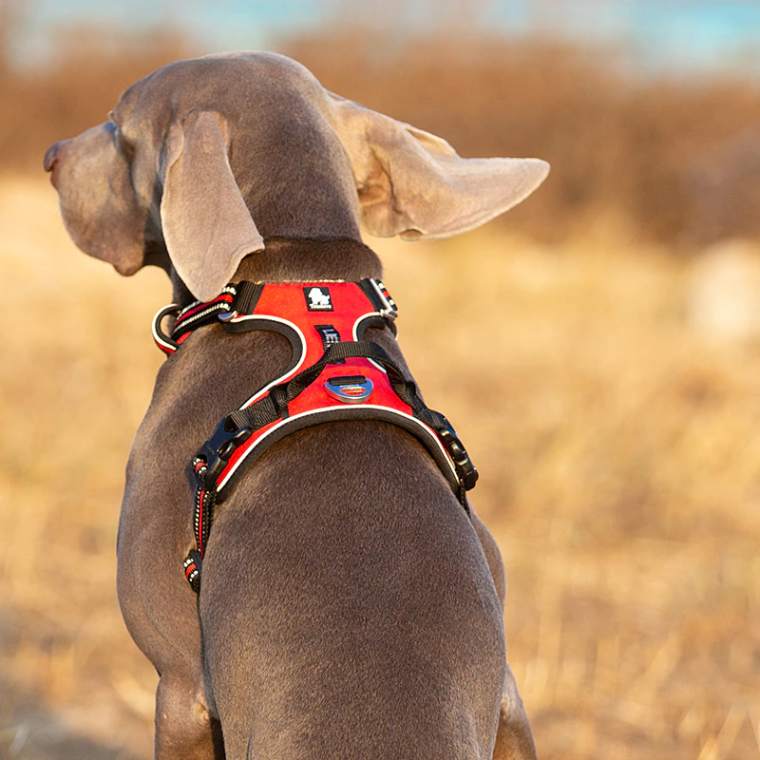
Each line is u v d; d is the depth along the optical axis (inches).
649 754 303.3
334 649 149.6
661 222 939.3
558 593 374.9
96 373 530.6
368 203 205.9
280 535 159.9
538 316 669.9
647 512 430.0
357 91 1138.7
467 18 1170.0
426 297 676.7
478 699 152.9
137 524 178.5
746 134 993.5
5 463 429.4
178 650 176.6
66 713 306.0
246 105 190.9
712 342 630.5
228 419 169.3
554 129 1041.5
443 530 161.8
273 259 181.8
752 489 454.6
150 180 195.2
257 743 148.4
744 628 361.1
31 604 352.8
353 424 169.6
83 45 1127.0
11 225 719.7
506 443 480.4
